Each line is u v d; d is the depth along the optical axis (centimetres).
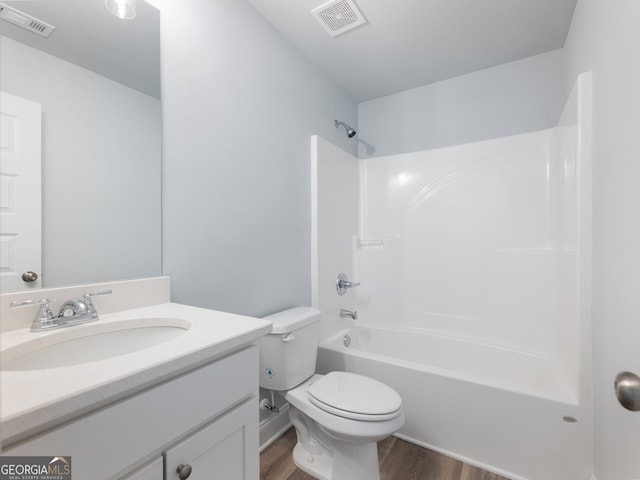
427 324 234
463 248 223
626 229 93
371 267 255
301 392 145
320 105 217
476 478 140
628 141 92
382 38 185
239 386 83
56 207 90
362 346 241
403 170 247
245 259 152
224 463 79
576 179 135
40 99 88
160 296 113
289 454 156
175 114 121
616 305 101
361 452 131
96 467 54
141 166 110
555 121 199
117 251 103
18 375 55
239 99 150
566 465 130
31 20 87
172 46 120
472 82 225
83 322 88
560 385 147
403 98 252
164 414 64
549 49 198
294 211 188
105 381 54
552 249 193
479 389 147
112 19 104
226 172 142
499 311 209
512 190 207
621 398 64
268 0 154
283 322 149
